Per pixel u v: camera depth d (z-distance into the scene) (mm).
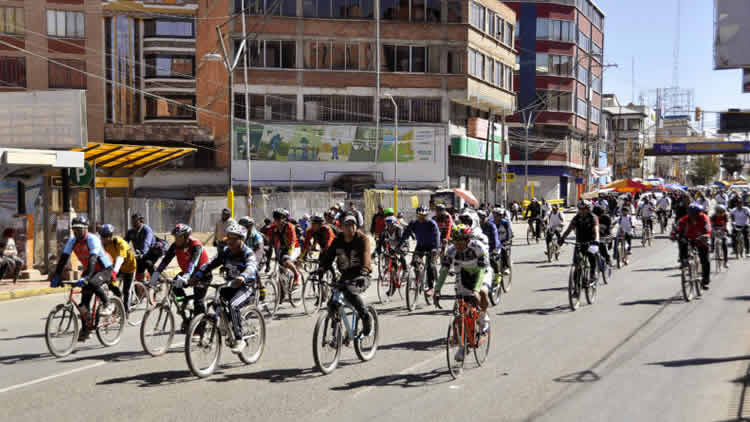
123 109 41906
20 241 17156
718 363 7781
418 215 12328
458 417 5898
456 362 7336
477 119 46812
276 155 40406
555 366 7727
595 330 9875
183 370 7676
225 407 6191
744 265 18656
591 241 12125
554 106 63594
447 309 12055
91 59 41562
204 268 8117
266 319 11234
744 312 11328
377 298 13414
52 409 6168
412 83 43062
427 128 42188
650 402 6312
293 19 41125
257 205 32062
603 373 7391
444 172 42344
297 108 41344
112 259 9906
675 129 116375
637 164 92188
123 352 8727
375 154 41500
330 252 7934
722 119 54094
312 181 40750
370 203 36031
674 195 53750
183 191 40625
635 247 25719
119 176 21469
